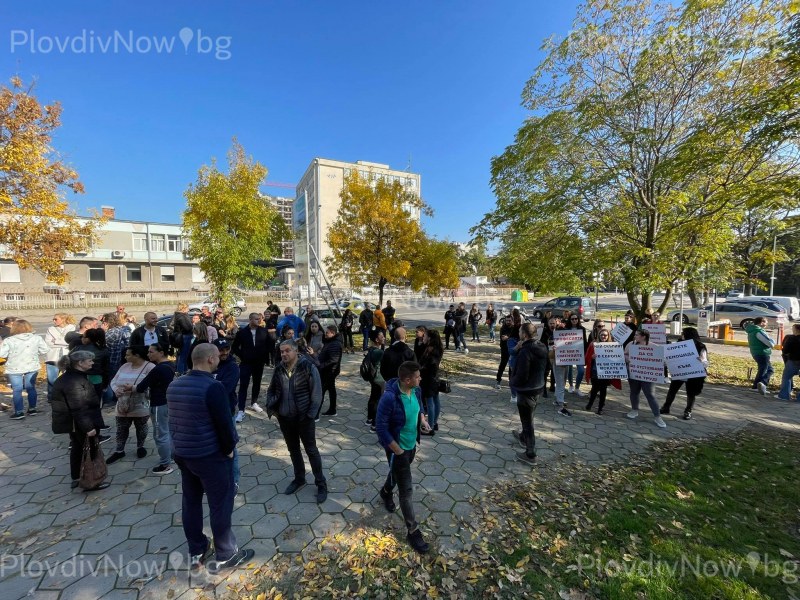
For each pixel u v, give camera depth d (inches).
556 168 370.9
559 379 259.9
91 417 146.6
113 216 1330.0
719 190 306.2
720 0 276.2
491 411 259.1
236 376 192.4
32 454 185.8
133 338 259.0
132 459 180.2
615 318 949.2
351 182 566.3
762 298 818.2
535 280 404.2
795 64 211.0
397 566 113.3
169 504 143.8
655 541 124.8
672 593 103.5
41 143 382.6
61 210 402.9
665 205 329.1
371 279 581.3
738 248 401.7
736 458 188.4
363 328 487.2
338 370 245.0
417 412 129.0
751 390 319.6
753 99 251.1
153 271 1387.8
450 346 556.7
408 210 594.2
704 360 240.8
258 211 473.7
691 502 148.9
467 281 2316.7
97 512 137.9
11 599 98.2
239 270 459.5
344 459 183.5
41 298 1087.6
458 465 178.9
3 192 356.2
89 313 970.7
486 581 108.0
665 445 205.2
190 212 455.2
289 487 152.0
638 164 337.1
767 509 144.9
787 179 247.8
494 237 441.1
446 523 134.0
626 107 313.9
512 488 158.2
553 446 202.5
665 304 401.4
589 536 127.5
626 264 343.9
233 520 133.9
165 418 167.2
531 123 388.5
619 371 247.3
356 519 135.9
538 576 109.9
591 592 104.3
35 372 246.7
